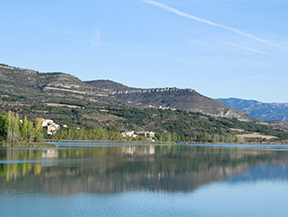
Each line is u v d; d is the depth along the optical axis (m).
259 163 107.38
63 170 76.88
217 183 66.50
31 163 87.81
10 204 46.94
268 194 57.38
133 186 60.91
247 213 46.19
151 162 100.81
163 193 56.00
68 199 50.31
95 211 44.81
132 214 44.03
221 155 141.00
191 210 46.78
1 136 151.62
